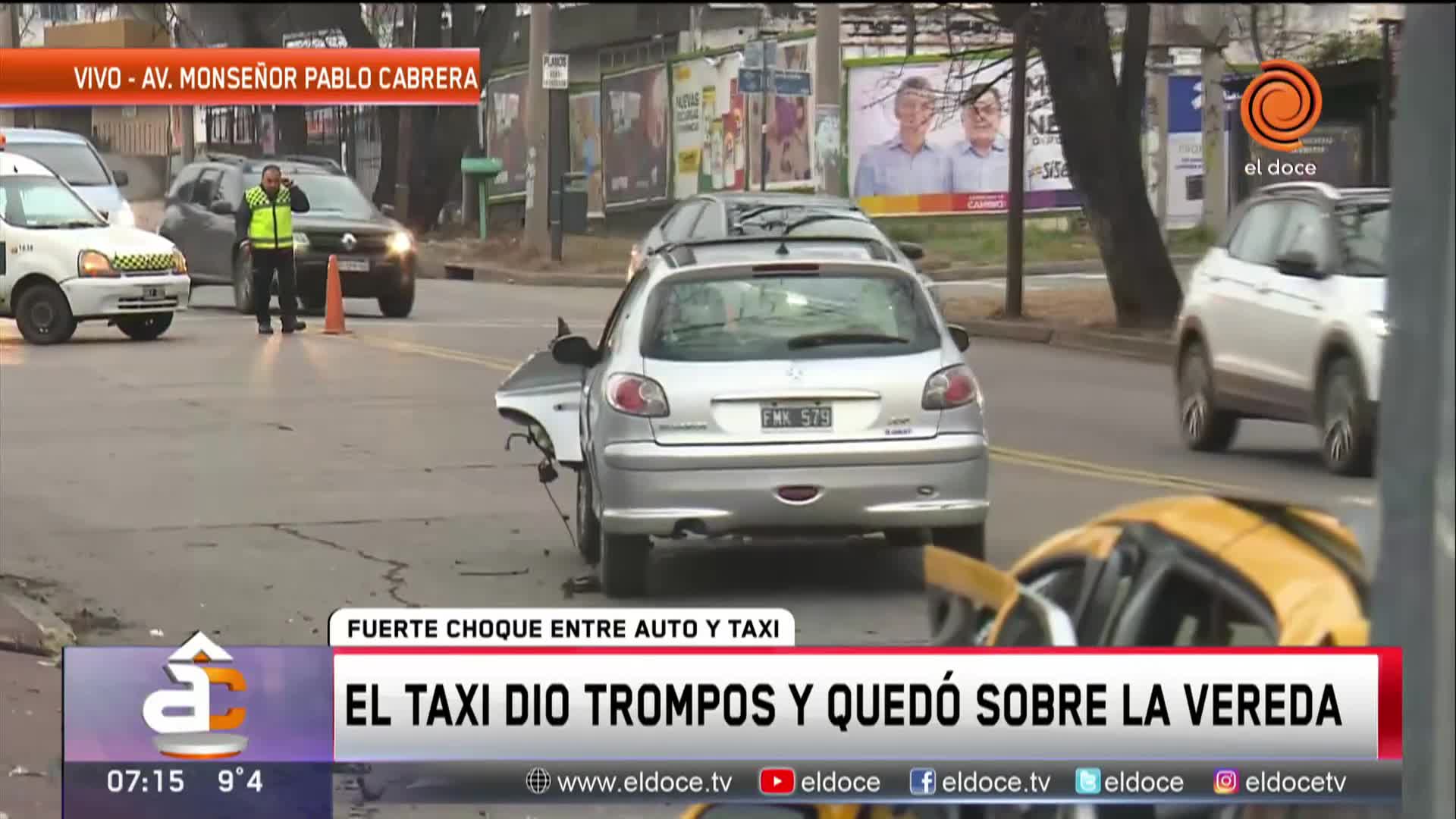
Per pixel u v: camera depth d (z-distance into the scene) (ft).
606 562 100.94
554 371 114.11
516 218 449.48
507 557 112.98
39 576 106.93
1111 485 135.13
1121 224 271.49
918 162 461.37
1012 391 205.46
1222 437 159.22
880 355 100.17
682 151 476.95
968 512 99.71
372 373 210.38
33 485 138.51
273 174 260.83
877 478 98.73
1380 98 213.46
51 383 201.77
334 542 117.29
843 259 103.71
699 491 98.02
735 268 102.58
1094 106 268.82
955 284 366.84
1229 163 240.32
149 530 120.88
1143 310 272.31
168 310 252.83
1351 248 145.89
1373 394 134.51
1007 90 460.96
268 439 161.38
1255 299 153.58
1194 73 407.03
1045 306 307.99
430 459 151.12
